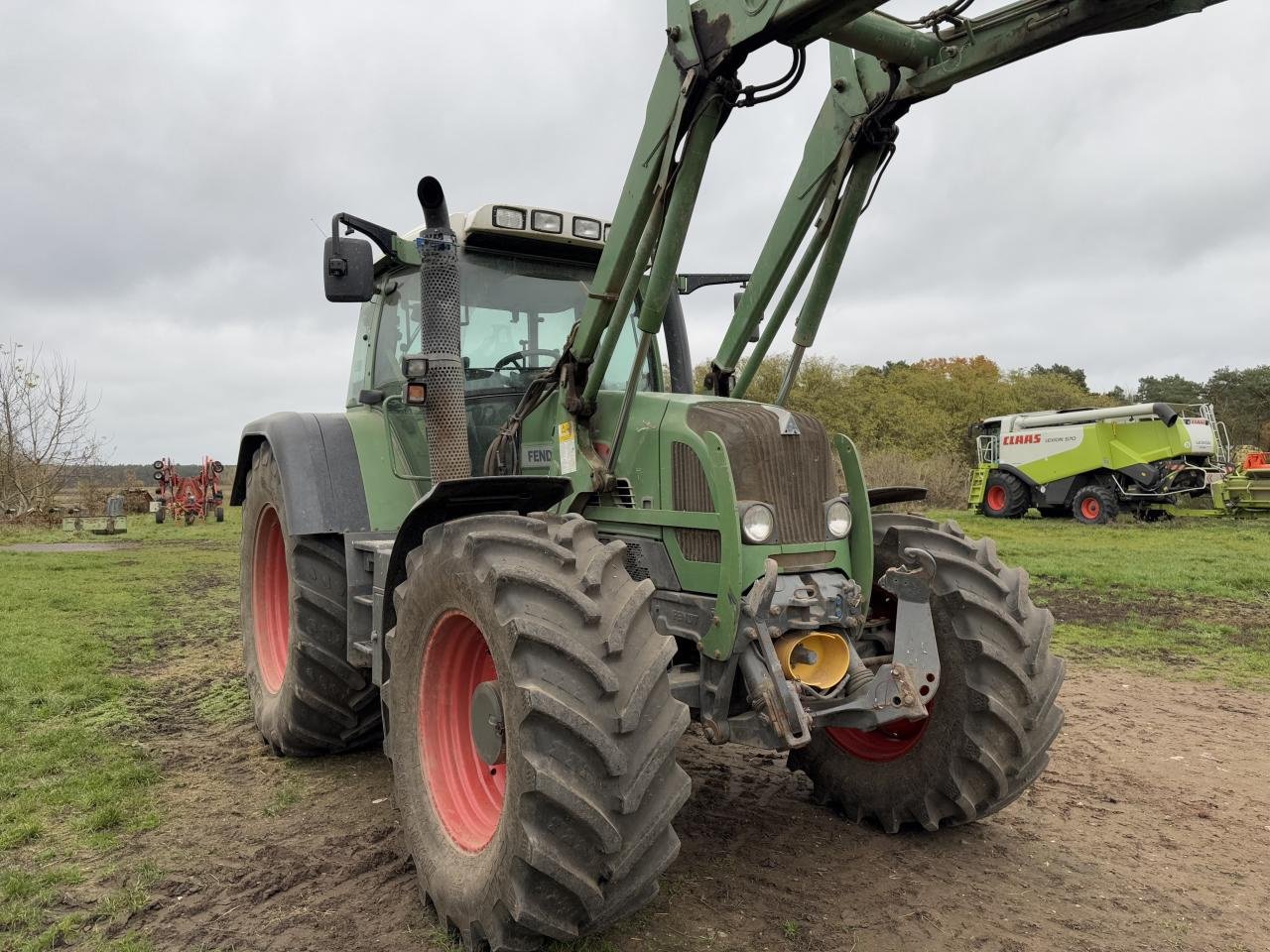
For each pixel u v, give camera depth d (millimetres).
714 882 3049
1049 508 19844
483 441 4000
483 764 2836
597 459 3391
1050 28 2664
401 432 4320
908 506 23141
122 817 3553
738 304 4027
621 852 2297
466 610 2678
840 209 3432
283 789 3904
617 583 2545
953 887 3061
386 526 4113
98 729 4758
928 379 36094
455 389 3498
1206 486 18297
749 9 2600
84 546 15703
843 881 3084
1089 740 4852
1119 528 17234
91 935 2674
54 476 22438
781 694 2795
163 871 3086
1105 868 3254
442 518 3215
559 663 2357
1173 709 5496
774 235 3680
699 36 2801
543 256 4250
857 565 3209
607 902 2338
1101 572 11070
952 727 3260
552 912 2312
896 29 2895
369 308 4773
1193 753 4641
